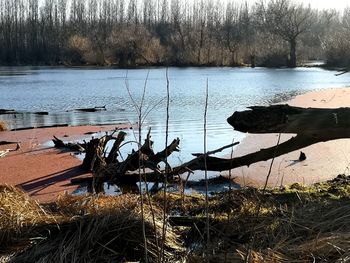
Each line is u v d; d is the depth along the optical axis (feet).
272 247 13.58
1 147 38.29
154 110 63.10
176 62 208.54
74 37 237.04
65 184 26.37
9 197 17.70
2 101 79.41
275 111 20.95
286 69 193.47
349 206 15.90
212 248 13.93
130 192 24.18
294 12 222.28
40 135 44.52
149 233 14.62
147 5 278.67
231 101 72.84
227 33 240.94
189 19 244.01
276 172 27.99
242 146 36.42
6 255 13.70
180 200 20.15
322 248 12.85
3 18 271.28
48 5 280.51
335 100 70.59
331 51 192.03
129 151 35.91
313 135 21.45
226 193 20.54
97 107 68.59
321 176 26.91
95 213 15.65
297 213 16.07
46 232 15.02
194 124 49.21
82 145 36.86
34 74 156.15
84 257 13.42
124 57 203.82
